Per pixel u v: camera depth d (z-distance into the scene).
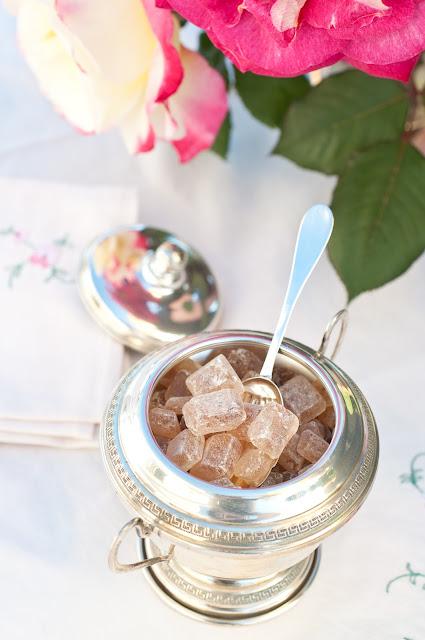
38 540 0.54
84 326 0.61
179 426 0.50
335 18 0.52
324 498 0.47
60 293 0.63
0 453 0.57
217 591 0.52
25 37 0.60
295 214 0.70
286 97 0.67
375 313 0.64
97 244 0.64
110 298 0.61
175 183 0.71
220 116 0.62
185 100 0.61
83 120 0.61
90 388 0.58
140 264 0.63
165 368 0.50
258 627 0.52
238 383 0.50
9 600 0.52
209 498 0.46
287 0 0.51
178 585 0.52
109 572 0.53
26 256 0.65
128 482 0.47
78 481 0.56
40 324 0.61
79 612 0.52
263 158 0.73
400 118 0.64
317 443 0.49
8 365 0.59
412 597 0.53
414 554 0.54
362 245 0.60
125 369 0.61
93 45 0.56
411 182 0.61
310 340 0.63
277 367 0.52
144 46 0.58
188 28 0.80
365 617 0.52
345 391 0.50
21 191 0.68
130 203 0.68
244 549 0.46
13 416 0.57
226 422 0.49
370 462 0.49
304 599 0.53
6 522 0.54
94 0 0.55
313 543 0.47
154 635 0.51
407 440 0.59
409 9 0.52
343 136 0.64
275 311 0.65
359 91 0.64
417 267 0.67
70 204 0.67
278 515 0.46
